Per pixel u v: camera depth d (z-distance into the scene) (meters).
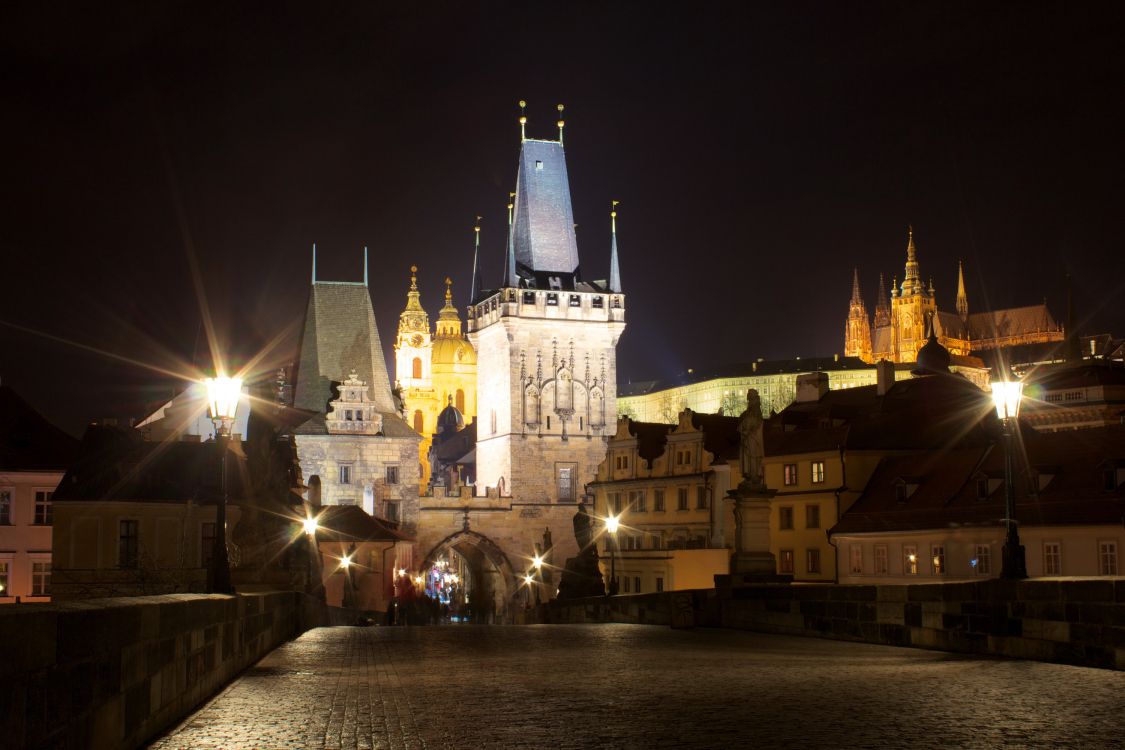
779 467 104.00
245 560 48.62
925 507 87.38
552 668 28.20
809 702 20.86
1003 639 29.52
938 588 32.41
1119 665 25.33
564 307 173.50
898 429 100.06
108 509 87.56
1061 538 74.31
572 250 182.12
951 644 31.88
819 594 39.41
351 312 161.25
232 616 26.50
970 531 80.69
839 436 99.19
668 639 39.84
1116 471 73.50
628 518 133.50
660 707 20.45
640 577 120.75
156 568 82.19
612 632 44.94
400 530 155.50
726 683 24.09
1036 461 80.75
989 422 99.69
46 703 12.03
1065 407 112.19
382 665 29.88
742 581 46.94
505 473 171.00
